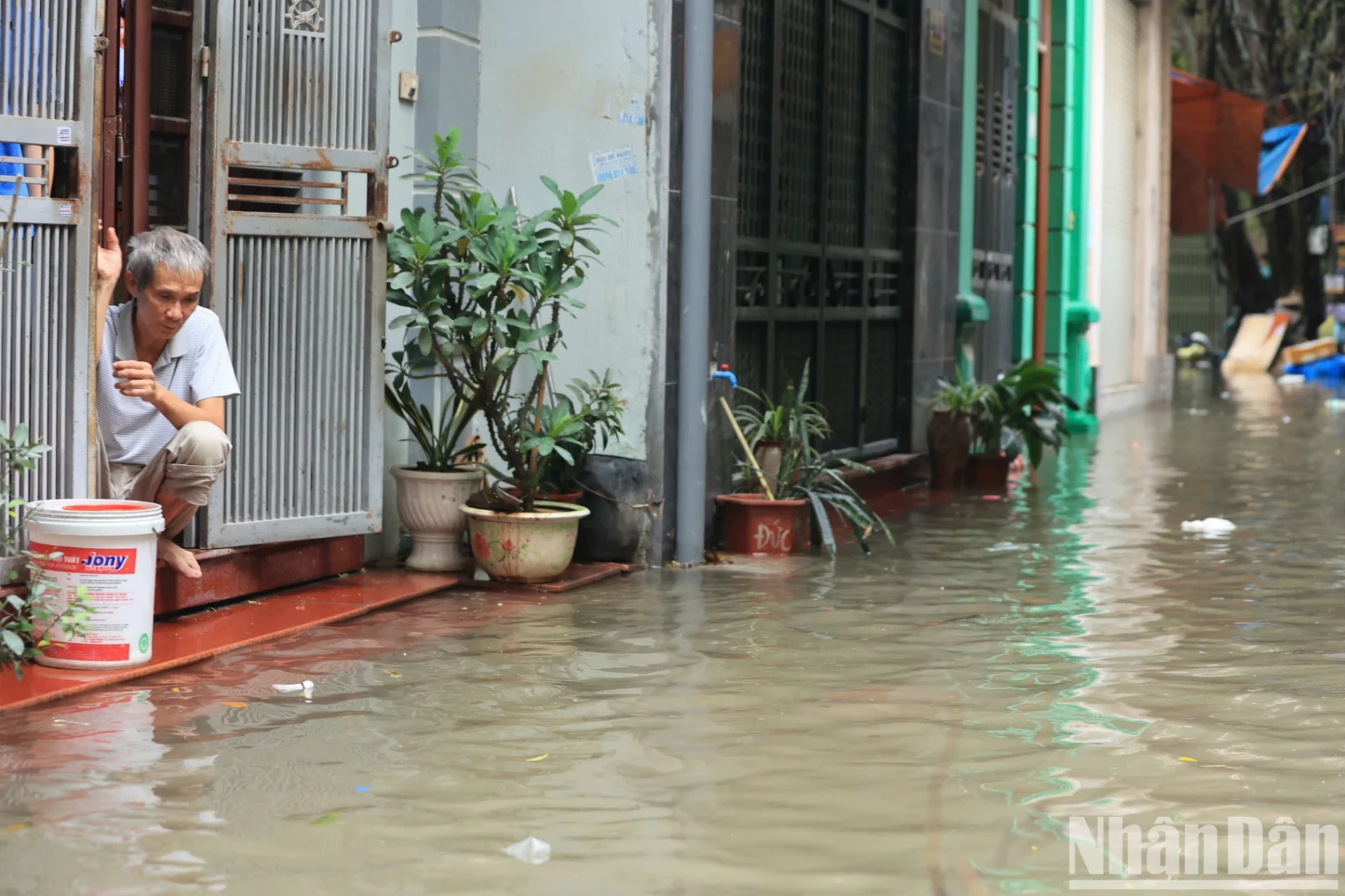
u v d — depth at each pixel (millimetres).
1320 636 6320
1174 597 7191
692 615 6609
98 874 3494
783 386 9750
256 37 6238
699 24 7684
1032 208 15945
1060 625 6508
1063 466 13625
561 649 5898
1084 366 17828
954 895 3439
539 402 7176
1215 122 32969
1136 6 20969
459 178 7602
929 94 11859
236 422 6262
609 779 4258
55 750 4426
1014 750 4578
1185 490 11750
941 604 6969
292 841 3729
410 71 7480
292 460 6484
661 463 7785
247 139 6254
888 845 3750
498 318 6762
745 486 8672
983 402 11969
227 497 6266
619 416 7676
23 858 3580
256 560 6469
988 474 11906
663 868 3586
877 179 11359
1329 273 35562
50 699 4934
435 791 4125
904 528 9555
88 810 3918
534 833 3809
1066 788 4211
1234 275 36594
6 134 5246
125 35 6000
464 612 6551
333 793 4090
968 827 3885
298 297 6449
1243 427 18156
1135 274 21531
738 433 8328
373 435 6734
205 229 6238
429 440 7379
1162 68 22422
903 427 11992
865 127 10977
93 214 5500
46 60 5352
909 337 11898
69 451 5512
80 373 5500
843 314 10703
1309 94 35188
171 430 5852
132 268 5609
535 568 7035
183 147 6301
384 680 5344
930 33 11773
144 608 5301
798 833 3830
